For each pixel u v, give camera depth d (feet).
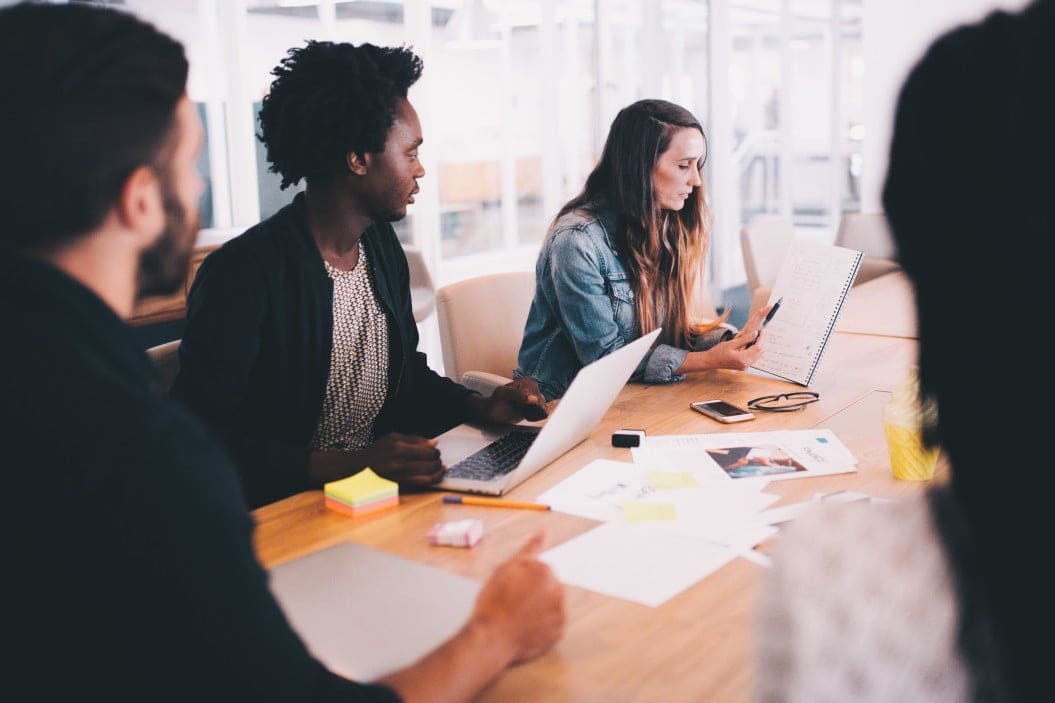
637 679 3.28
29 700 2.39
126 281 2.72
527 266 20.81
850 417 6.27
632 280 7.84
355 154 6.05
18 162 2.47
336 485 5.03
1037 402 1.52
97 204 2.56
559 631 3.39
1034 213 1.50
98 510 2.32
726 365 7.18
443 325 8.46
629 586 3.97
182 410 2.65
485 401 6.50
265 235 6.07
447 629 3.64
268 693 2.50
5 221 2.50
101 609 2.33
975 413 1.60
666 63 22.17
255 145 15.35
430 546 4.51
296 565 4.26
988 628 1.61
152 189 2.67
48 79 2.48
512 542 4.50
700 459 5.51
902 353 7.91
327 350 6.32
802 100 26.20
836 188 25.64
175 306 12.11
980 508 1.60
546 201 19.65
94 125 2.52
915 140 1.67
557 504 4.92
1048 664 1.54
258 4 15.07
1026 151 1.51
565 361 8.04
